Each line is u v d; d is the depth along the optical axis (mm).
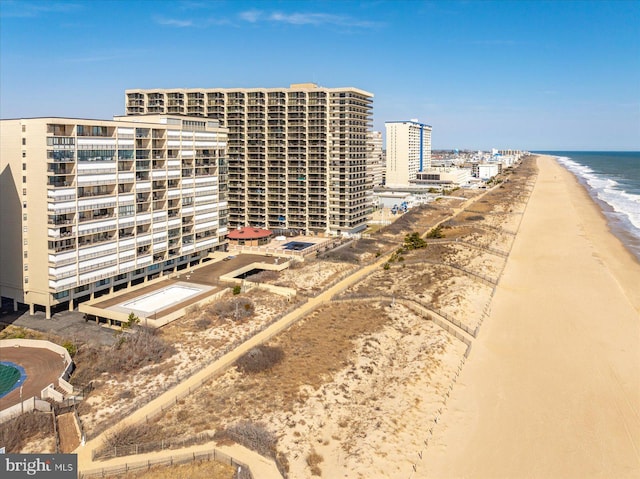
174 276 109812
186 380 62781
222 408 57312
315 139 151875
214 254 125000
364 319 85562
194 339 76625
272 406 57812
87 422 54188
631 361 70875
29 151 83000
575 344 76312
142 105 157750
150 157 100375
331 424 55156
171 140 105750
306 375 65250
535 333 80312
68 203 84562
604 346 75625
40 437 51719
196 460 48062
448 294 95438
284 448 50406
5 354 72250
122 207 94938
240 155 158250
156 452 48719
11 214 87000
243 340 75062
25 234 86062
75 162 84875
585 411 58625
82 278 88500
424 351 72062
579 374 67188
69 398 59000
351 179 152750
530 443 52781
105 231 92000
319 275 111750
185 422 54312
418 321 84500
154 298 94812
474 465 49250
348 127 148750
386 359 71312
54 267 83750
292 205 158250
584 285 105188
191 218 114562
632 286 106250
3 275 90250
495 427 55531
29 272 86938
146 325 80312
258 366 66375
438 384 64312
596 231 168250
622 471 48594
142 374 65312
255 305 92125
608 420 56844
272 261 124500
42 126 81000
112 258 93875
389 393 61562
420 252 132625
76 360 70875
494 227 172000
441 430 54812
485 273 111750
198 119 114625
